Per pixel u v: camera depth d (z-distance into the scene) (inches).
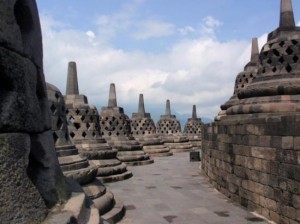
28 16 155.1
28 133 141.9
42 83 167.2
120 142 809.5
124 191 478.0
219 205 384.5
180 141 1285.7
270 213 315.9
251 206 355.9
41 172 154.2
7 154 120.1
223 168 446.3
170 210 365.4
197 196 437.7
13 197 119.9
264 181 326.3
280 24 447.2
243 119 376.8
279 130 298.8
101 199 327.6
